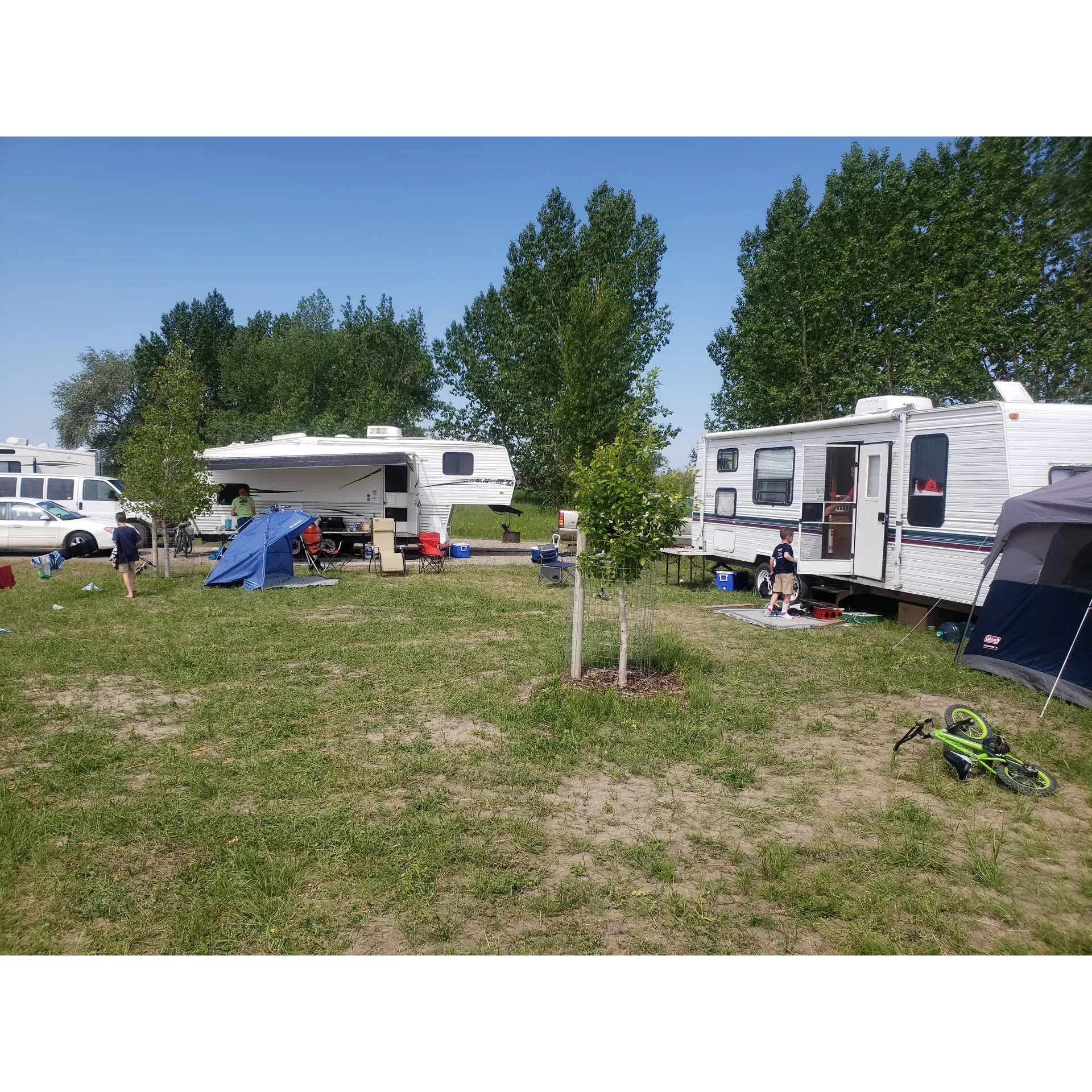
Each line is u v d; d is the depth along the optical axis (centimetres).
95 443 5341
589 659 797
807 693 723
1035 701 705
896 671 796
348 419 4081
